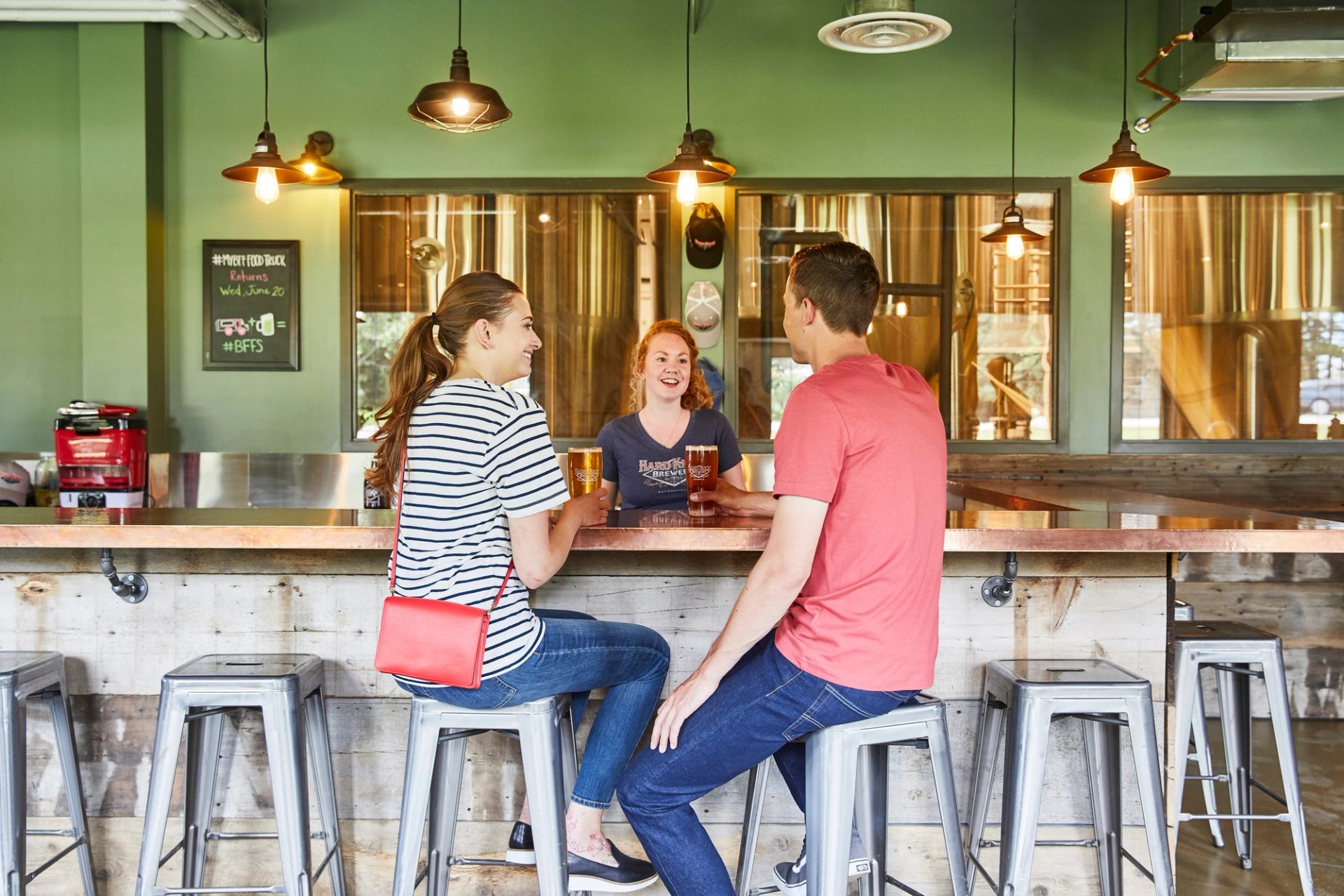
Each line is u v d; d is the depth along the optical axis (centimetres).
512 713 192
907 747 239
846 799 184
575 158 459
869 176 460
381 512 246
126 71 443
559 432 466
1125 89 456
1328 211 466
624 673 203
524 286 464
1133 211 466
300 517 233
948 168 460
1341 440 467
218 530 210
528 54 459
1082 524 222
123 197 445
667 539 207
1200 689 295
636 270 462
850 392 180
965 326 466
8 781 210
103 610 239
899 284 465
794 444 177
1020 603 237
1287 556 416
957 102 459
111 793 240
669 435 308
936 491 182
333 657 237
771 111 459
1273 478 459
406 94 459
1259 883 275
